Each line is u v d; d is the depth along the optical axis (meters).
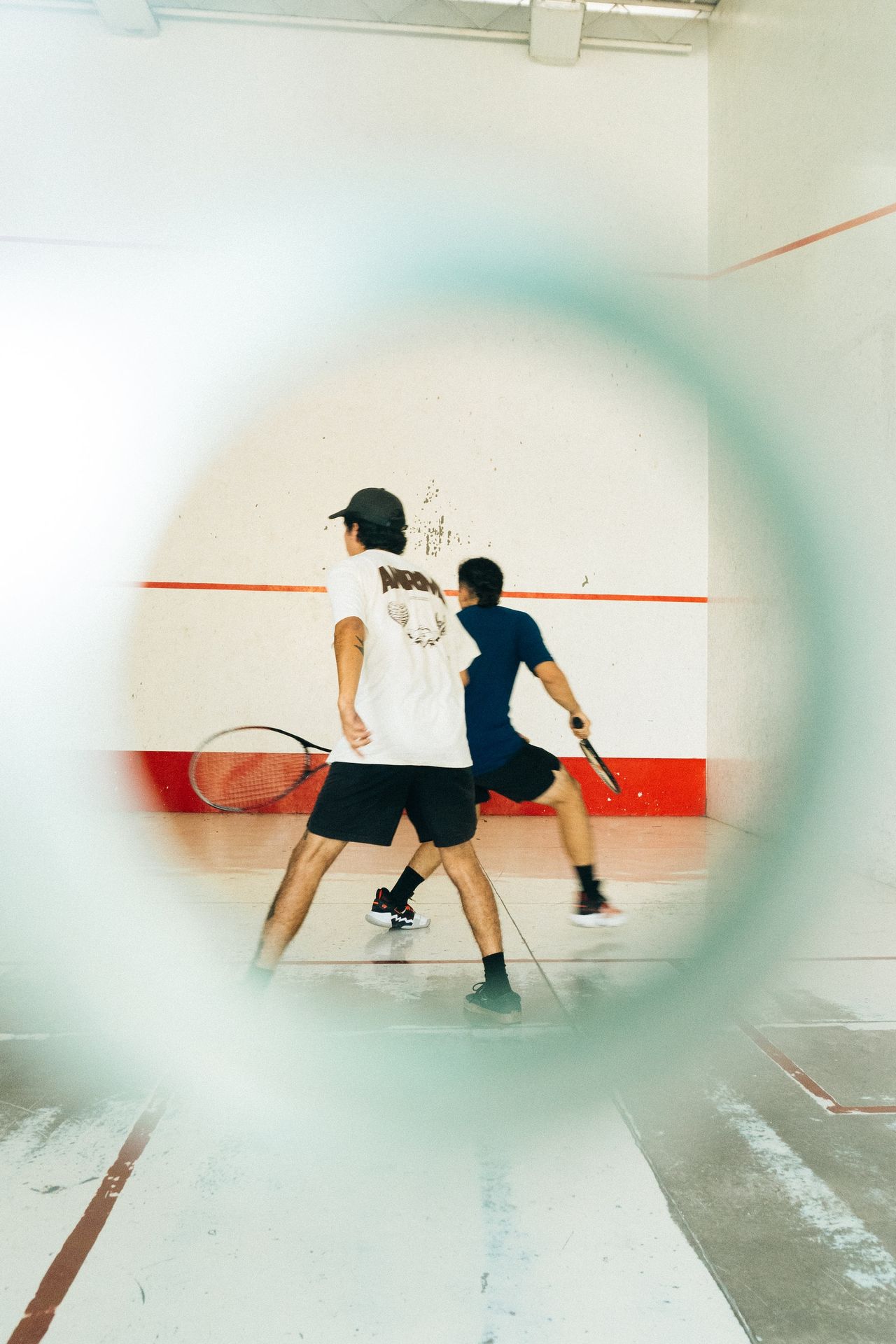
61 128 6.17
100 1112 1.93
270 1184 1.66
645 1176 1.69
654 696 6.46
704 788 6.46
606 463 6.46
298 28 6.25
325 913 3.57
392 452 6.38
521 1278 1.39
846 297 4.52
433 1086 2.06
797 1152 1.78
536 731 6.42
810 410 4.89
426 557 6.39
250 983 2.31
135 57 6.20
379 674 2.29
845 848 4.49
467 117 6.32
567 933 3.29
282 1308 1.32
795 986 2.73
